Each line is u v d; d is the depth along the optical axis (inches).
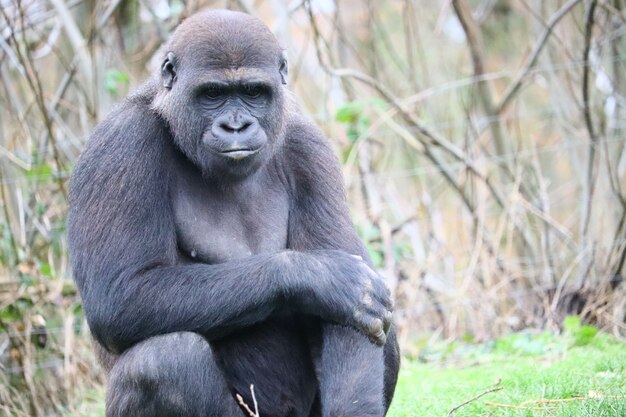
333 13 1061.8
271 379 442.9
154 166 430.9
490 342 725.3
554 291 788.0
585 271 783.7
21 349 706.8
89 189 425.7
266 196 457.7
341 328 418.6
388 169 1013.2
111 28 892.6
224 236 446.0
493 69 1269.7
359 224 797.2
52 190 769.6
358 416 402.9
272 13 1246.9
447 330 783.7
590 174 819.4
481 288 777.6
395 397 575.8
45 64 1045.2
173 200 440.5
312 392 455.8
